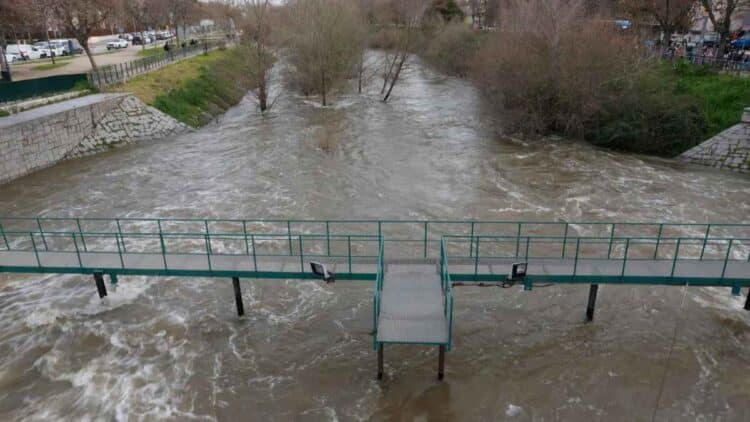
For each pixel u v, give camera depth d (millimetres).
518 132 37812
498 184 27547
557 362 14117
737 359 14188
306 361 14234
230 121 43812
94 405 12680
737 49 46844
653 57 37094
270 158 32250
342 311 16438
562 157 32438
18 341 15039
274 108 48938
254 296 17203
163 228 22281
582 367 13922
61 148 31375
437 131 39375
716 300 16812
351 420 12227
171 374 13742
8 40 64312
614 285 17703
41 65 49781
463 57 60438
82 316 16172
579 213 23688
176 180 28328
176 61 53312
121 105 36500
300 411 12516
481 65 43000
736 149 29984
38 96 34750
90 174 29172
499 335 15250
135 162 31453
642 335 15172
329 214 23500
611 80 34688
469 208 24250
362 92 56031
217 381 13508
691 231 21859
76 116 32406
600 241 20875
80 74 38000
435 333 12109
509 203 24859
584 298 17000
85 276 18562
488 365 14008
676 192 26250
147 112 37812
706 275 14211
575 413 12406
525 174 29219
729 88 33781
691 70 37750
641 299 16875
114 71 40406
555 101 37031
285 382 13469
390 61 60562
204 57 60062
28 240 21203
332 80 49750
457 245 20453
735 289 14172
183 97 43531
